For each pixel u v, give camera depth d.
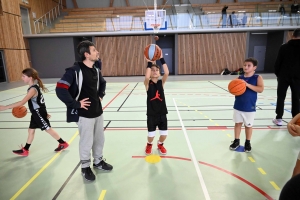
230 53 14.93
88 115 2.43
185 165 2.91
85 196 2.31
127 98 7.46
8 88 10.30
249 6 17.56
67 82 2.25
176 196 2.28
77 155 3.28
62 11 18.64
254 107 3.14
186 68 15.24
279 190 2.35
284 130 4.14
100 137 2.71
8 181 2.61
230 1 18.83
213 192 2.34
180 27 14.44
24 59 14.05
